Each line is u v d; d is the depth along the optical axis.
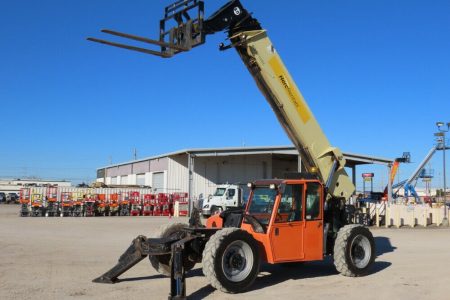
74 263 11.80
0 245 15.19
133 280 9.81
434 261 13.02
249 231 9.65
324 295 8.66
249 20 9.89
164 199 38.12
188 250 9.27
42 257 12.73
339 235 10.52
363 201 30.86
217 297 8.45
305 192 10.05
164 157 45.06
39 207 32.91
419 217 29.12
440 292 8.98
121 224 25.56
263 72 10.16
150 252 9.07
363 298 8.44
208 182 44.00
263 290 9.08
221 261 8.55
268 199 9.84
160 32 9.09
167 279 9.93
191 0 8.64
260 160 46.28
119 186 42.34
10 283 9.33
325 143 11.04
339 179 11.22
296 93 10.59
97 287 9.09
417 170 47.50
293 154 36.78
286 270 11.43
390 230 25.25
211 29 9.43
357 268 10.49
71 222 26.73
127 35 8.04
